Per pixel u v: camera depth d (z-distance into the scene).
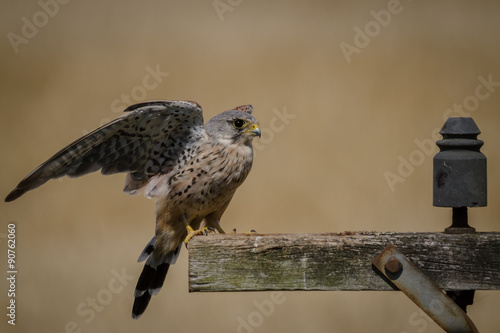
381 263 5.12
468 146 5.25
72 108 18.66
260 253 5.21
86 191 15.95
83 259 12.95
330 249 5.19
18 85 19.88
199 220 8.41
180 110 7.38
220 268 5.21
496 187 14.80
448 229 5.25
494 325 10.61
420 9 25.59
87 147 7.25
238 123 8.05
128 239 13.90
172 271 13.54
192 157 7.92
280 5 26.30
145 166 7.89
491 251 5.11
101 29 24.12
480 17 24.91
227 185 8.09
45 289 11.98
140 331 11.15
